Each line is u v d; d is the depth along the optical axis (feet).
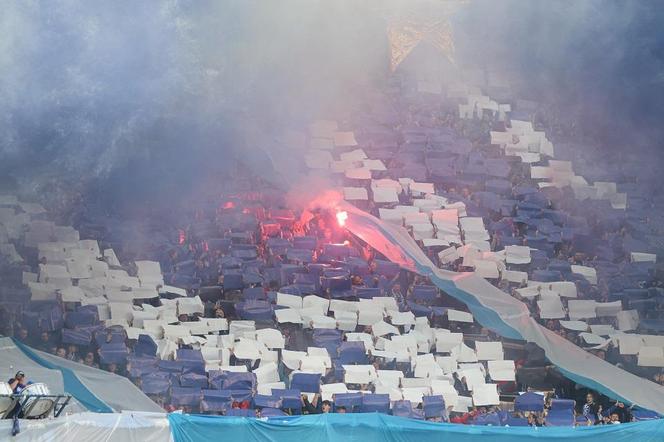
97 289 508.53
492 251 590.55
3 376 399.03
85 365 435.53
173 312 501.56
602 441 368.07
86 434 333.01
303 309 513.45
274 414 433.07
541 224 611.06
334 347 492.54
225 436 347.97
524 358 511.81
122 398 412.57
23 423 322.34
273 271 538.88
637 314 549.13
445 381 471.62
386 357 488.44
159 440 341.41
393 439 361.51
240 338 487.61
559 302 548.31
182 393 446.19
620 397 473.67
